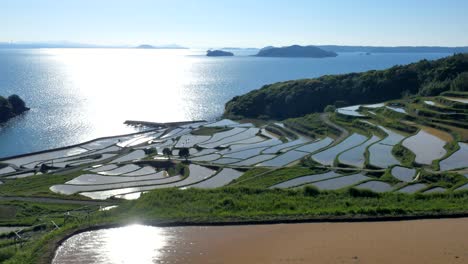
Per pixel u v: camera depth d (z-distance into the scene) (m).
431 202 28.88
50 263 20.00
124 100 157.12
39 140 93.00
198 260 20.05
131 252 21.02
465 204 27.72
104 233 23.36
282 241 22.05
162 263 19.81
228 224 24.44
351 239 22.19
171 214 25.92
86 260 20.28
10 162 73.75
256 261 19.75
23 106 128.25
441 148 56.44
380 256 20.11
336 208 26.92
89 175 60.44
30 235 28.70
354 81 121.69
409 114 76.56
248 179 50.09
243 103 121.44
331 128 81.00
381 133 69.88
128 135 95.38
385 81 117.38
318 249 20.97
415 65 124.38
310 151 65.12
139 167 65.19
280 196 30.72
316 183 45.28
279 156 63.00
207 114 129.75
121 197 48.66
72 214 35.94
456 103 74.94
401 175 45.78
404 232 23.16
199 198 30.08
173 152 72.50
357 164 53.06
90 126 108.69
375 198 30.58
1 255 21.86
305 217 25.05
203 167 61.66
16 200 47.62
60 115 123.19
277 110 116.38
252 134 88.38
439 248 20.97
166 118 122.75
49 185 55.62
